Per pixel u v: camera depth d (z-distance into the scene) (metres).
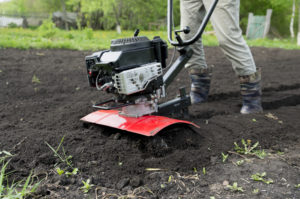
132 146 2.25
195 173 1.99
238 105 3.59
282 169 2.02
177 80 4.73
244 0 22.70
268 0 22.33
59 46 7.23
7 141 2.26
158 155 2.16
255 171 1.99
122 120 2.31
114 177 1.90
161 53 2.40
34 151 2.14
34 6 25.50
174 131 2.41
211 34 15.24
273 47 10.93
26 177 1.89
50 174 1.92
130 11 17.22
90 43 7.97
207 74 3.60
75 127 2.67
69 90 4.03
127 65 2.11
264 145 2.42
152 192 1.74
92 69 2.24
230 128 2.71
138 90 2.14
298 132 2.69
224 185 1.83
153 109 2.41
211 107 3.40
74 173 1.88
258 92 3.15
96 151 2.16
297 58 7.97
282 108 3.46
